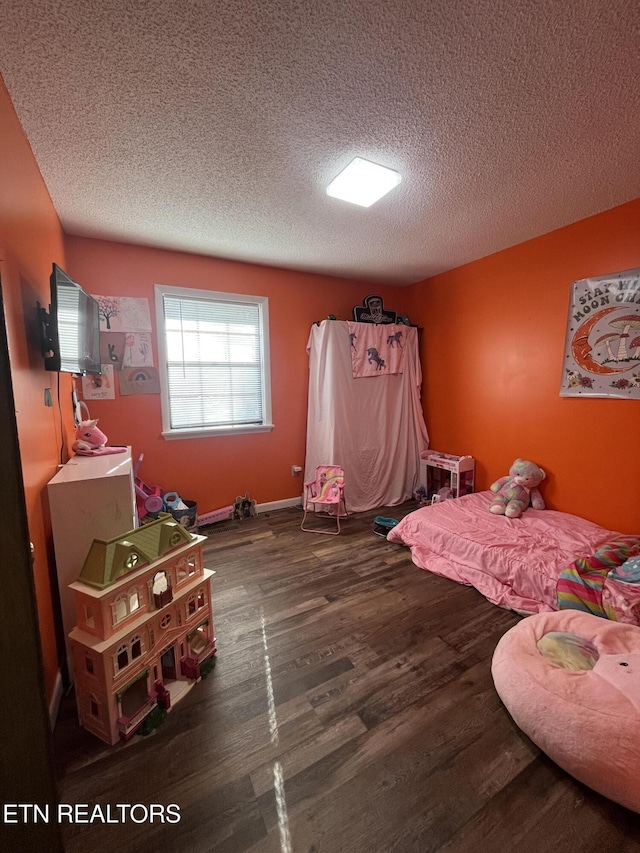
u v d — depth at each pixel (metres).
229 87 1.32
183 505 2.89
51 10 1.04
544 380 2.79
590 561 1.94
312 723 1.29
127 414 2.88
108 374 2.79
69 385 2.28
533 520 2.57
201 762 1.16
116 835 0.97
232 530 3.08
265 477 3.53
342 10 1.06
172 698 1.38
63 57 1.18
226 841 0.95
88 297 1.99
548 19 1.10
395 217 2.38
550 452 2.79
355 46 1.17
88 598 1.21
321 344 3.44
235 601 2.05
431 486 3.85
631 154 1.75
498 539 2.31
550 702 1.14
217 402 3.29
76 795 1.06
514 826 0.98
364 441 3.62
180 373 3.10
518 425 3.02
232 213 2.30
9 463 0.79
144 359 2.90
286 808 1.03
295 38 1.14
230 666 1.56
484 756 1.17
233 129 1.55
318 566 2.46
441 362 3.71
